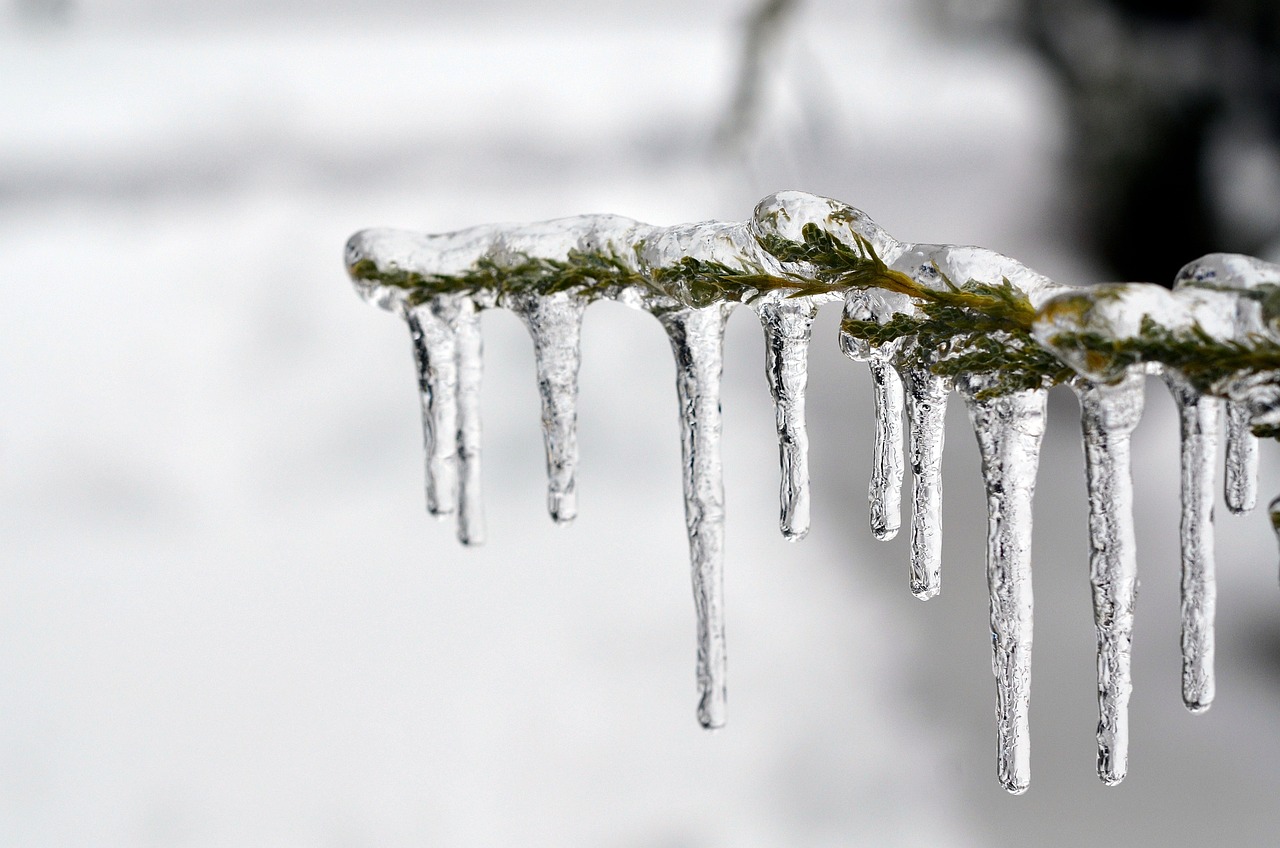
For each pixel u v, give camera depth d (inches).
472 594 105.5
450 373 32.0
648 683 87.4
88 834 74.8
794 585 98.3
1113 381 29.2
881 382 31.9
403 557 115.6
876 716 78.3
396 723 85.4
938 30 122.3
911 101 216.7
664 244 30.7
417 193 227.5
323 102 291.7
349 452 142.9
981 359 30.3
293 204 231.0
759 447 125.9
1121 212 110.0
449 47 366.0
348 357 172.9
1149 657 76.5
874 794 70.7
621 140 247.9
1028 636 30.8
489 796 75.2
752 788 73.0
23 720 89.0
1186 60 102.8
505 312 177.6
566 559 110.3
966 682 80.7
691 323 31.7
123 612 107.1
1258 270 29.2
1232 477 30.7
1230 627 76.5
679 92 280.4
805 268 30.1
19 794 79.4
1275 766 66.2
